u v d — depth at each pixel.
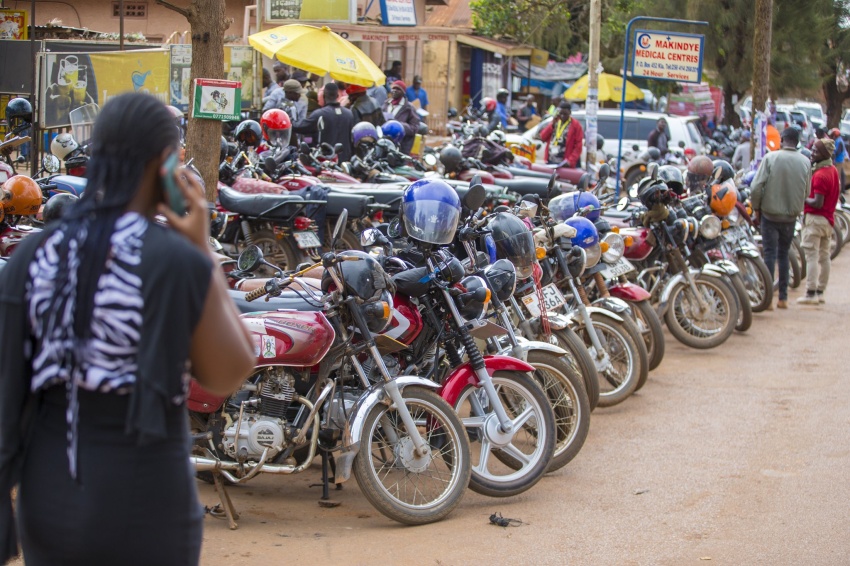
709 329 9.18
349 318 4.80
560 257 6.87
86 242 2.23
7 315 2.25
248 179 9.22
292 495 5.33
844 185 16.17
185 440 2.33
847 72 34.09
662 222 8.95
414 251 5.27
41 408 2.28
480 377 5.11
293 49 13.97
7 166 6.23
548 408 5.32
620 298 7.74
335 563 4.29
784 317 10.87
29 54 12.50
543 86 31.28
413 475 5.55
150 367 2.18
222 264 5.68
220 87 7.26
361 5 22.80
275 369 4.62
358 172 11.05
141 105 2.29
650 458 6.05
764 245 11.16
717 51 28.52
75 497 2.20
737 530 4.84
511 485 5.18
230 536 4.60
